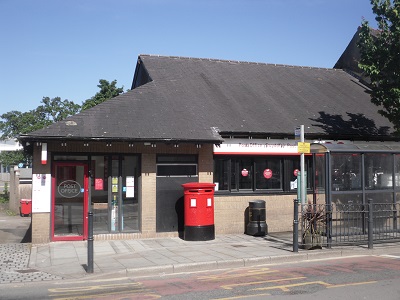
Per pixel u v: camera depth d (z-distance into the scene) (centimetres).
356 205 1224
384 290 741
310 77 2098
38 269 959
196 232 1287
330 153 1202
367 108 1850
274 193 1495
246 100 1695
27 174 2311
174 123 1399
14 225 1730
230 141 1430
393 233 1285
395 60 1458
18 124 3459
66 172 1296
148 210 1348
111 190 1333
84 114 1356
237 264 1005
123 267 949
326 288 759
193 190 1298
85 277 883
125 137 1260
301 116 1642
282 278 852
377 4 1496
